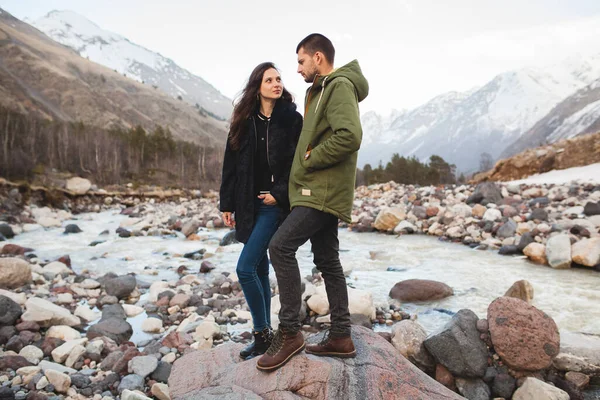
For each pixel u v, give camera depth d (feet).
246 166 9.62
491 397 10.75
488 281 21.79
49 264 25.79
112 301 19.69
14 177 83.15
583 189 45.70
